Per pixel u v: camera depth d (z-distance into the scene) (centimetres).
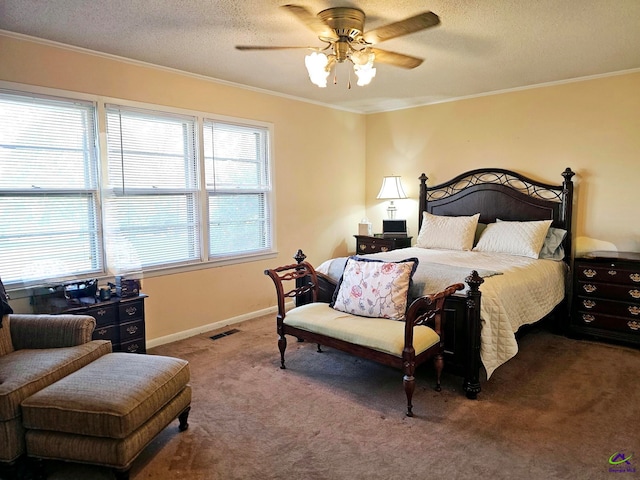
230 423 244
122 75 345
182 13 257
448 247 450
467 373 270
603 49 327
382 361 259
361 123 580
